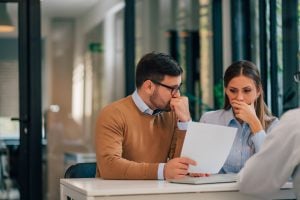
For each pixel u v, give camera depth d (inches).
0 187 205.8
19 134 205.2
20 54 204.5
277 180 90.2
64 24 224.7
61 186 111.3
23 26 204.5
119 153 110.0
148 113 115.3
